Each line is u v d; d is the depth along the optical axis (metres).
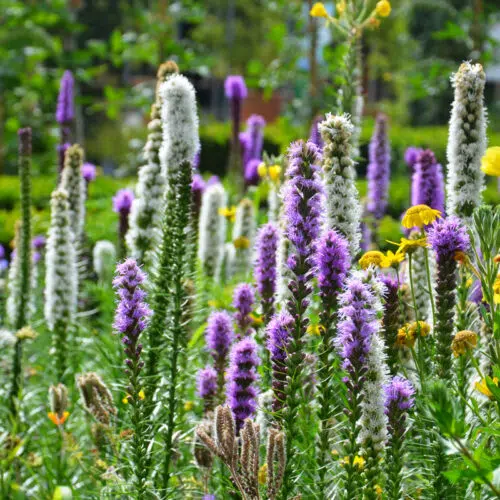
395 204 17.66
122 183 17.17
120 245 8.53
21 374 7.46
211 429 5.27
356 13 8.57
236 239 10.15
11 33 21.56
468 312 5.31
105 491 5.75
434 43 33.12
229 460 4.33
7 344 7.40
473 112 5.91
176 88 6.34
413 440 5.31
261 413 5.24
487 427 4.17
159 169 7.48
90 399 5.93
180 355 6.57
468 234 5.46
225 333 5.85
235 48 43.53
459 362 5.15
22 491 5.92
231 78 14.14
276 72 16.55
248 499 4.30
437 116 35.91
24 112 22.80
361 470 4.53
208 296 8.90
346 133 5.17
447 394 3.63
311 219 4.57
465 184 5.94
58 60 21.70
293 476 4.89
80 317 9.35
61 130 13.23
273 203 8.16
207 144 26.56
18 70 21.78
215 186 9.88
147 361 6.18
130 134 29.31
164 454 5.85
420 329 5.06
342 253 4.57
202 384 5.91
